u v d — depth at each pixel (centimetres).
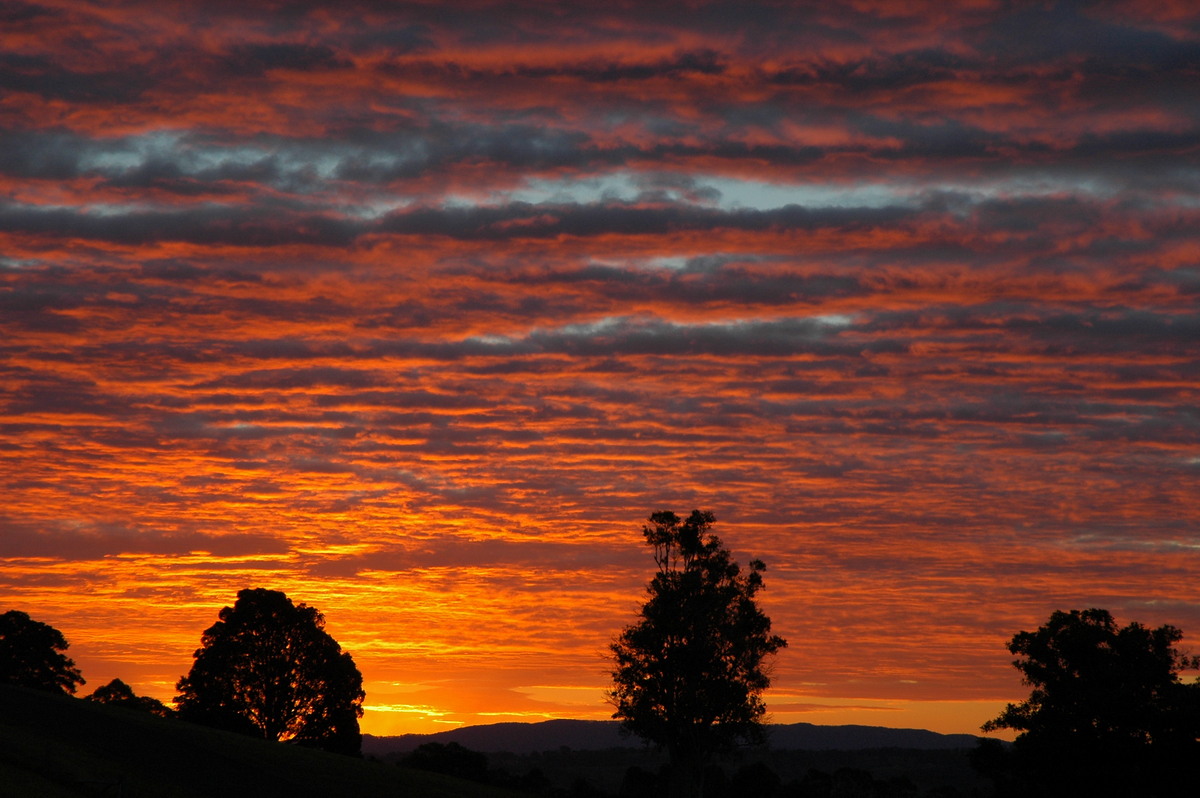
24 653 9706
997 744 6147
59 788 4109
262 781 5341
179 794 4591
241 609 9225
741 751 6550
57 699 7269
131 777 4728
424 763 9825
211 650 9119
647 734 6531
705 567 6675
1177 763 5578
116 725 6381
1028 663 6125
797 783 10306
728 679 6444
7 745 4875
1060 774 5812
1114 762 5684
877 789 11494
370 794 5594
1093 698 5781
